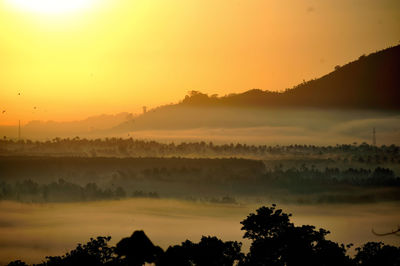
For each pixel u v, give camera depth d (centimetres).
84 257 6188
